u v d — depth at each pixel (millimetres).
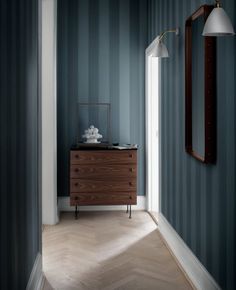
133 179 4605
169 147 3715
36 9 2826
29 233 2441
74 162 4539
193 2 2840
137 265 3160
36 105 2824
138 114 5035
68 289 2701
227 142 2146
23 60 2182
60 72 4941
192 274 2848
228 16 2113
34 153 2715
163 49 3447
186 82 2965
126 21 4977
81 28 4938
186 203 3088
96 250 3514
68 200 5004
